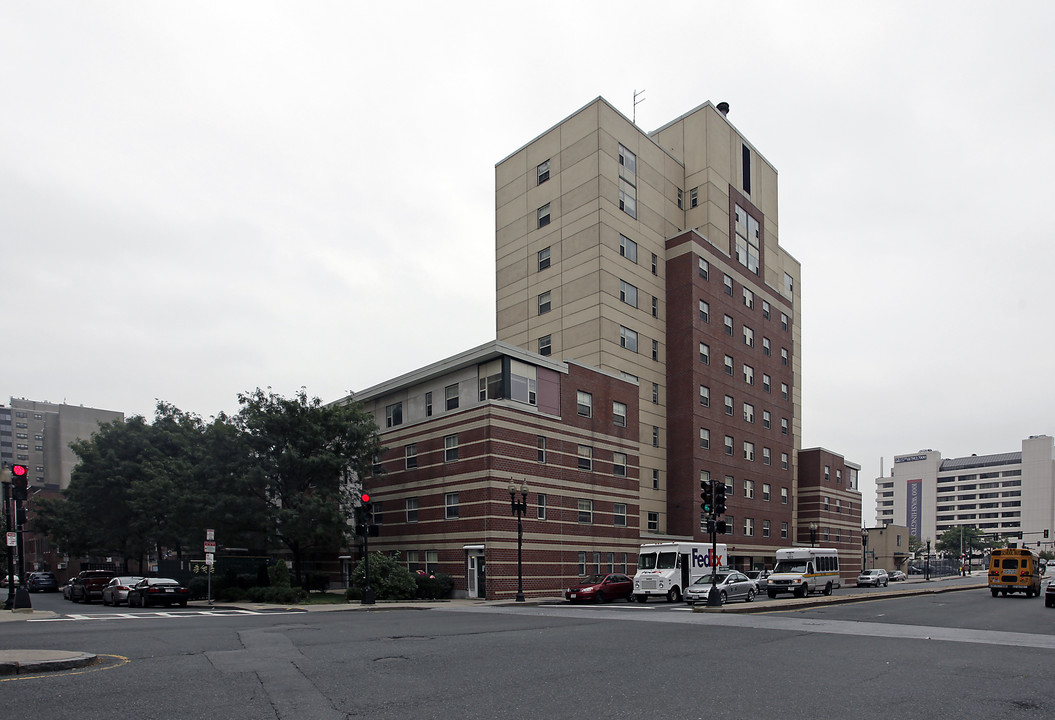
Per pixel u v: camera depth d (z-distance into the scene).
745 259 60.41
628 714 8.77
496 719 8.40
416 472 41.22
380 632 17.86
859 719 8.71
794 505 64.50
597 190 49.16
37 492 88.25
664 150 55.88
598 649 14.70
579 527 40.75
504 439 37.19
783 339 64.69
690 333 52.19
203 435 38.41
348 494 38.41
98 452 51.69
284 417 36.19
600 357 47.41
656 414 51.56
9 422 129.75
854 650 15.20
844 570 73.25
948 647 16.03
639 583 35.38
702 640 16.62
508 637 16.86
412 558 40.47
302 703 9.08
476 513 36.69
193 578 36.78
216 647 14.30
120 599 31.52
